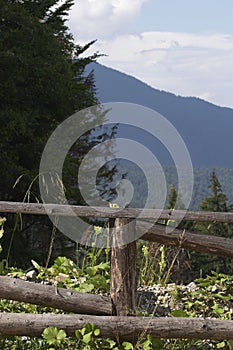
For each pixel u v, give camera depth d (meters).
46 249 21.09
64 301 4.97
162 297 6.02
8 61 22.20
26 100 22.92
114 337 4.94
